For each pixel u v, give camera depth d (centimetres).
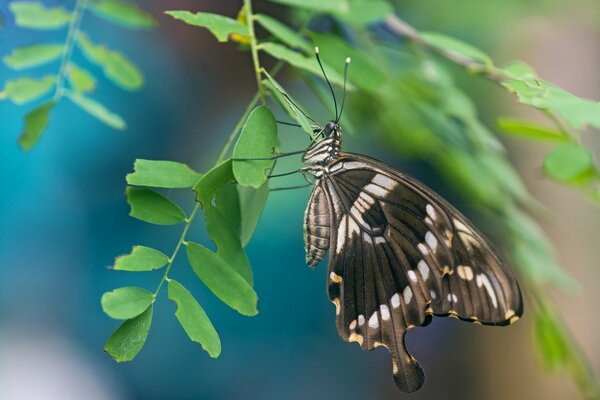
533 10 59
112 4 51
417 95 53
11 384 64
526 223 54
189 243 44
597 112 44
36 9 50
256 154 44
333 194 47
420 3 58
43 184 66
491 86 59
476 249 47
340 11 48
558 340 52
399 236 48
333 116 48
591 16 59
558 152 49
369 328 47
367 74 49
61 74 50
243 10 47
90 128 66
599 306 64
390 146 55
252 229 45
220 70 66
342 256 47
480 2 58
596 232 62
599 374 64
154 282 44
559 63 60
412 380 47
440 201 47
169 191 45
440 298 47
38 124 50
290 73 53
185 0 61
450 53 49
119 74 51
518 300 47
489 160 54
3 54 53
